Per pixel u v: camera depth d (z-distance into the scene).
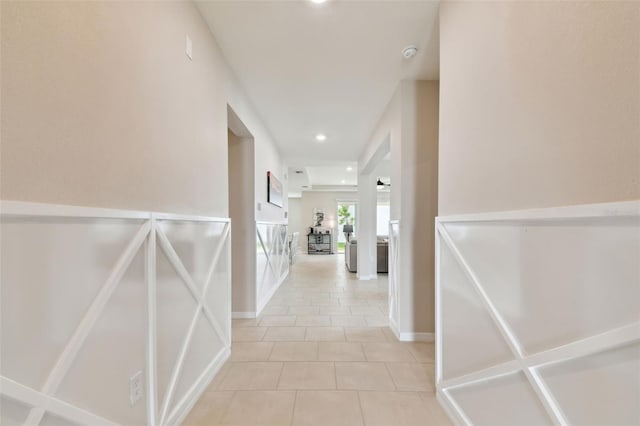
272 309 3.58
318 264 7.91
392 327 2.86
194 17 1.71
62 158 0.83
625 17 0.66
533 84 0.94
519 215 0.99
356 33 1.96
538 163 0.92
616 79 0.67
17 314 0.70
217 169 2.07
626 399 0.66
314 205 11.19
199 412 1.58
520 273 1.00
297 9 1.74
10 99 0.69
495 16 1.15
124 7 1.10
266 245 3.91
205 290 1.82
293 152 5.19
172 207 1.46
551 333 0.87
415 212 2.62
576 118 0.78
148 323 1.23
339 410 1.59
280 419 1.52
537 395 0.92
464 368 1.39
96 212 0.93
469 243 1.34
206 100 1.88
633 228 0.64
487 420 1.21
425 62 2.33
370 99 3.00
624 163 0.66
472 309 1.32
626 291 0.65
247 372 2.00
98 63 0.97
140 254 1.20
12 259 0.69
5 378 0.66
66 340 0.83
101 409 0.97
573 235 0.79
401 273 2.61
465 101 1.39
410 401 1.67
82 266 0.89
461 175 1.43
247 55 2.21
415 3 1.69
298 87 2.74
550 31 0.87
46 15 0.78
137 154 1.18
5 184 0.68
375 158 4.24
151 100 1.28
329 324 3.01
